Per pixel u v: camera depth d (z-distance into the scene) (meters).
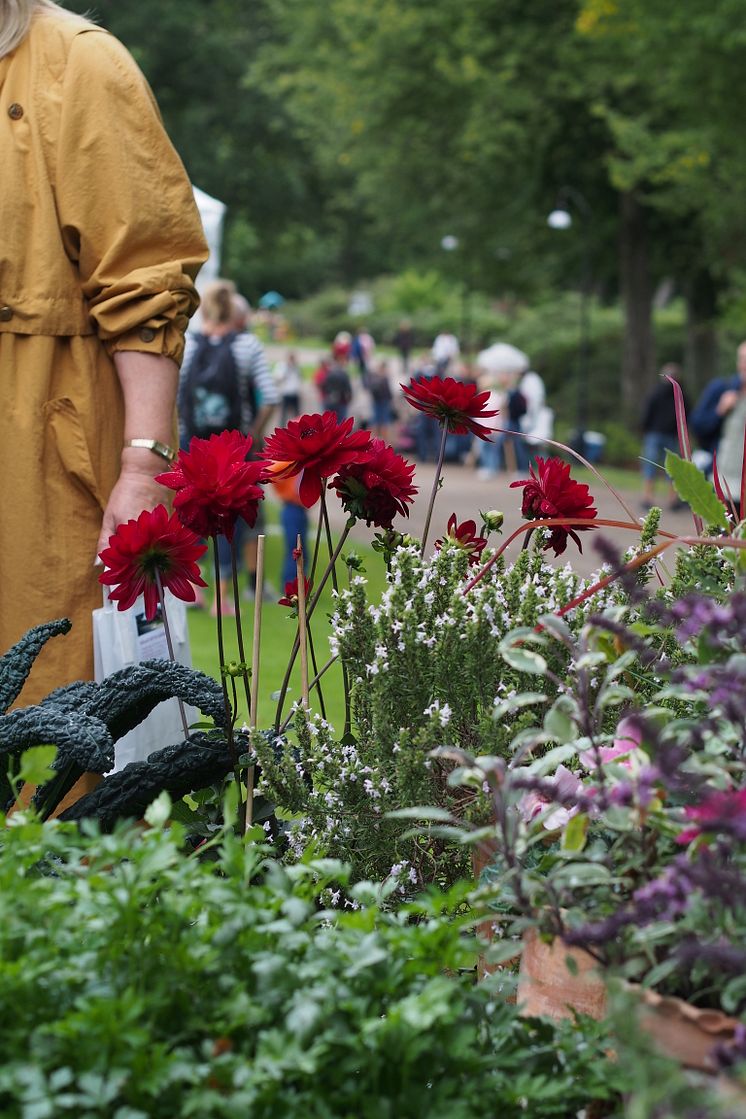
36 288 3.30
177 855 1.92
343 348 30.66
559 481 2.91
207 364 9.45
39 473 3.31
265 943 1.91
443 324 60.19
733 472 11.32
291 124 41.09
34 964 1.77
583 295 29.33
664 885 1.78
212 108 40.56
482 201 32.06
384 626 2.63
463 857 2.63
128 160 3.34
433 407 2.98
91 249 3.34
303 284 82.69
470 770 2.03
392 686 2.61
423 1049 1.77
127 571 2.76
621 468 28.34
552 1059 1.91
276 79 36.88
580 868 1.97
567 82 28.70
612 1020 1.77
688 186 26.70
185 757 2.72
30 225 3.32
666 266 33.00
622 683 2.61
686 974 1.94
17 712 2.59
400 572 2.68
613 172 25.36
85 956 1.81
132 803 2.71
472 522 3.04
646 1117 1.50
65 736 2.53
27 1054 1.71
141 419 3.34
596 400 34.16
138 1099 1.68
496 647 2.60
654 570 2.81
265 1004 1.81
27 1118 1.59
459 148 30.69
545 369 35.94
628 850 2.04
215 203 9.35
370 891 2.06
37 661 3.32
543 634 2.63
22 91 3.33
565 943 1.85
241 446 2.80
